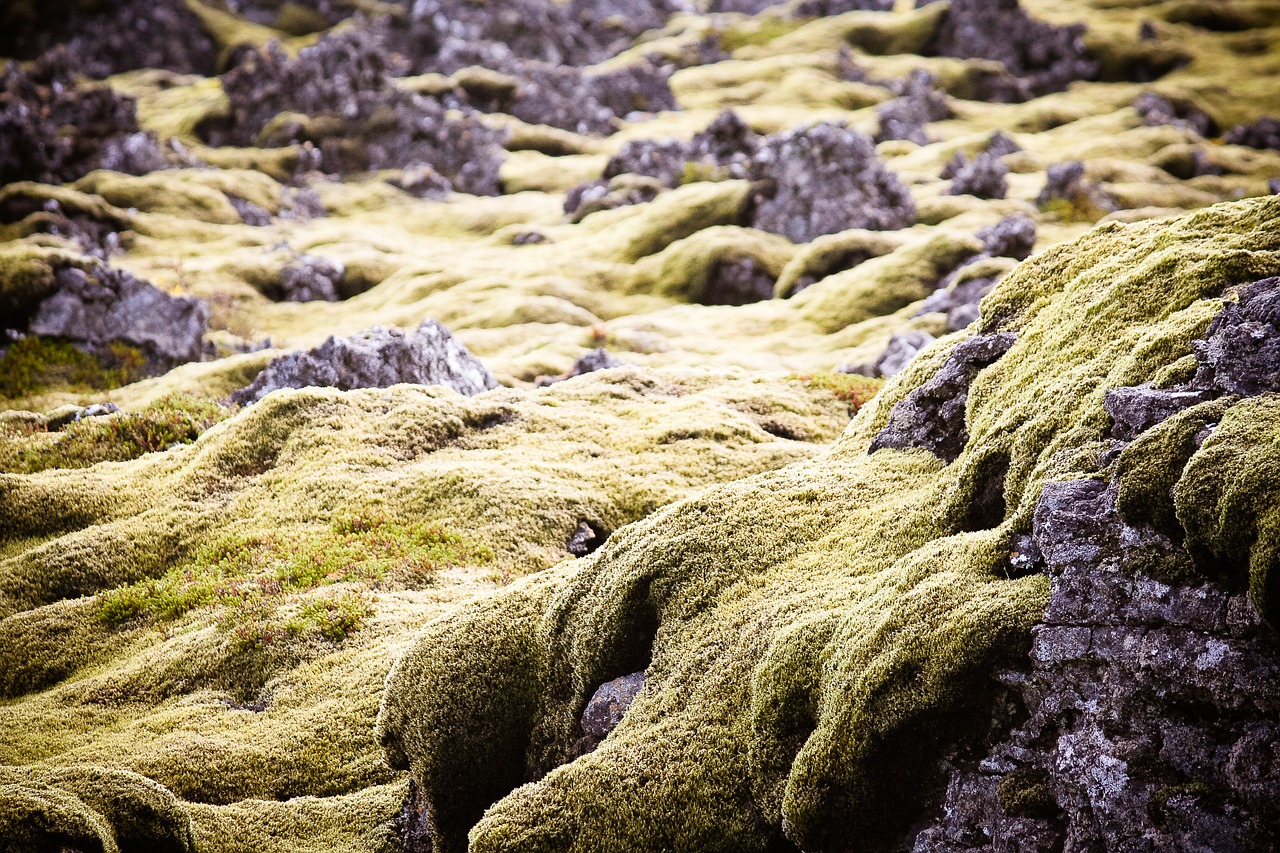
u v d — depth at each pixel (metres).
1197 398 13.16
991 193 100.50
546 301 77.94
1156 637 10.96
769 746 14.11
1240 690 10.12
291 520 33.44
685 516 19.77
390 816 19.86
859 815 12.69
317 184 131.62
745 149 112.31
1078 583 11.94
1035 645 12.00
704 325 73.50
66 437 42.12
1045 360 18.84
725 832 13.88
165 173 120.38
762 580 17.55
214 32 199.88
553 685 18.58
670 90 172.12
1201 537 10.75
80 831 14.85
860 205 91.06
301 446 37.81
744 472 36.47
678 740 15.04
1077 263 22.22
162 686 26.23
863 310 70.94
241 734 23.06
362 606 27.81
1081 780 11.04
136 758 21.47
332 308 86.56
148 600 30.47
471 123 140.25
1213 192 103.00
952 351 22.28
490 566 30.45
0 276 64.12
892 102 145.88
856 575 16.61
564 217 111.88
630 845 14.08
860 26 195.38
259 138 142.88
